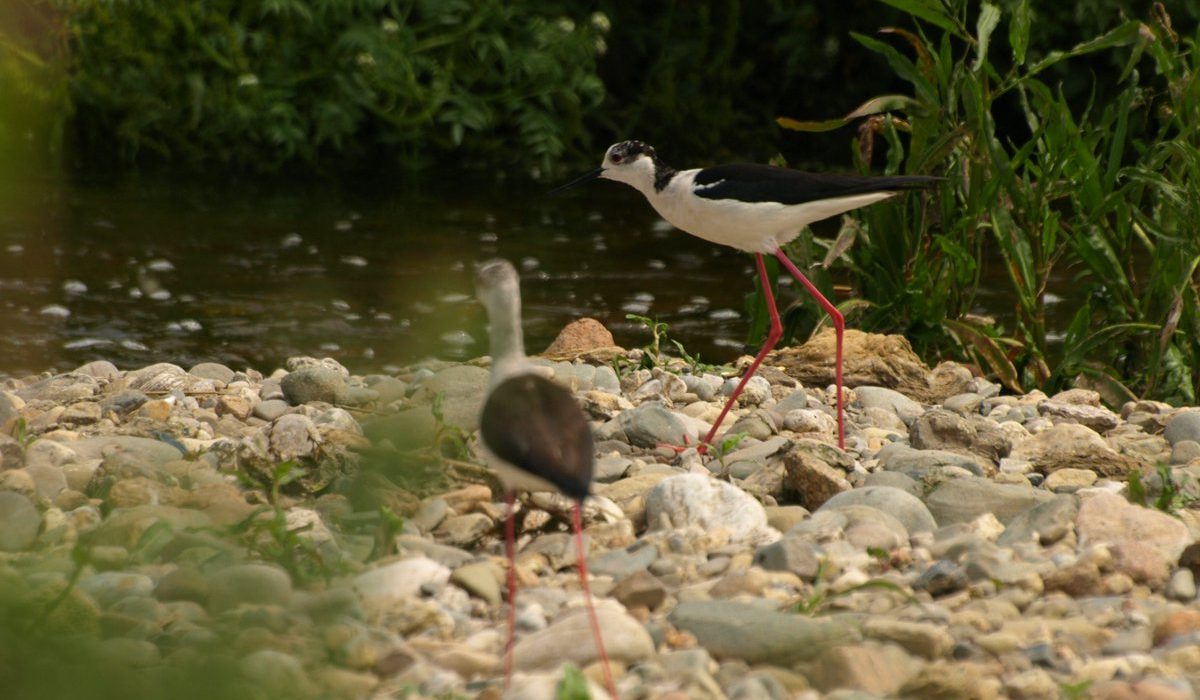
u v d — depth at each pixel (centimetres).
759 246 976
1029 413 1038
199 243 1875
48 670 555
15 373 1337
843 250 1204
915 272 1217
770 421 971
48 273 1691
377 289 1695
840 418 938
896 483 823
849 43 2811
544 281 1761
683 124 2764
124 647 595
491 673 595
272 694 554
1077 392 1101
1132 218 1168
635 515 789
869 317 1255
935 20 1194
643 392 1073
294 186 2286
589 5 2833
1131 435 989
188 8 2467
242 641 604
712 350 1495
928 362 1310
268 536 738
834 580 686
